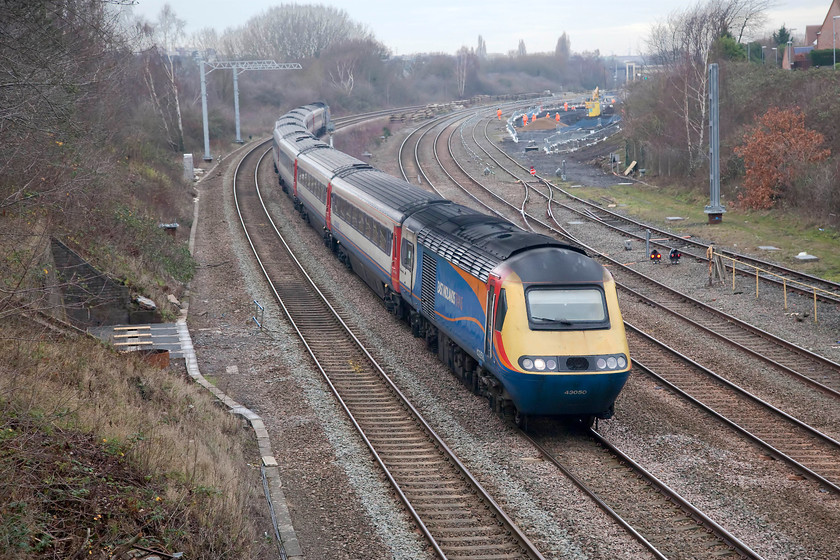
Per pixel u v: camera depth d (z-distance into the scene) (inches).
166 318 1080.8
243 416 747.4
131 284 1093.8
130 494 485.7
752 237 1503.4
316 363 908.6
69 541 432.5
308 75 5187.0
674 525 535.5
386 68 5733.3
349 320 1105.4
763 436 706.2
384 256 1107.9
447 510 565.6
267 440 693.9
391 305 1137.4
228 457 611.5
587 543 508.7
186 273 1314.0
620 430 719.7
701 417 751.1
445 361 904.3
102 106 1413.6
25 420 512.4
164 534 461.1
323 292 1258.6
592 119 3754.9
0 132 687.7
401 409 782.5
